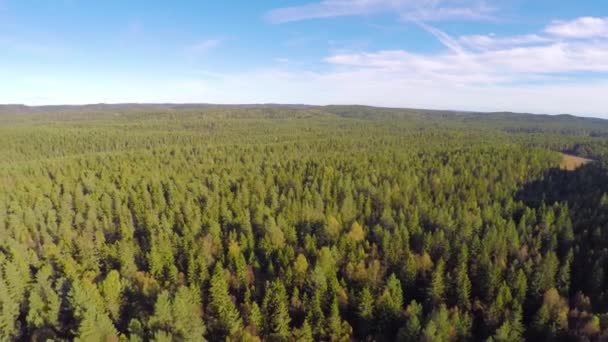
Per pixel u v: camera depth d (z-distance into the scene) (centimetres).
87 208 9869
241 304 5612
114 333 4572
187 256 6944
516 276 5797
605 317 4766
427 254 6500
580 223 7850
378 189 10369
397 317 5238
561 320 4922
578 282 6216
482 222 8075
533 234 7725
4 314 5122
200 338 4691
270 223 7750
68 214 9512
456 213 8612
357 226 7600
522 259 6519
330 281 5725
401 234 7369
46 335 4775
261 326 5225
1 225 8431
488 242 6775
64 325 5059
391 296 5469
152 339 4238
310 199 9831
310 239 7281
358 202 9838
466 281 5675
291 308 5550
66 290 5512
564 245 7144
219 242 7431
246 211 8725
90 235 8094
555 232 7525
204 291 6019
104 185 11725
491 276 5766
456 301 5709
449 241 7125
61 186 12112
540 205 9250
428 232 7406
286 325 5150
